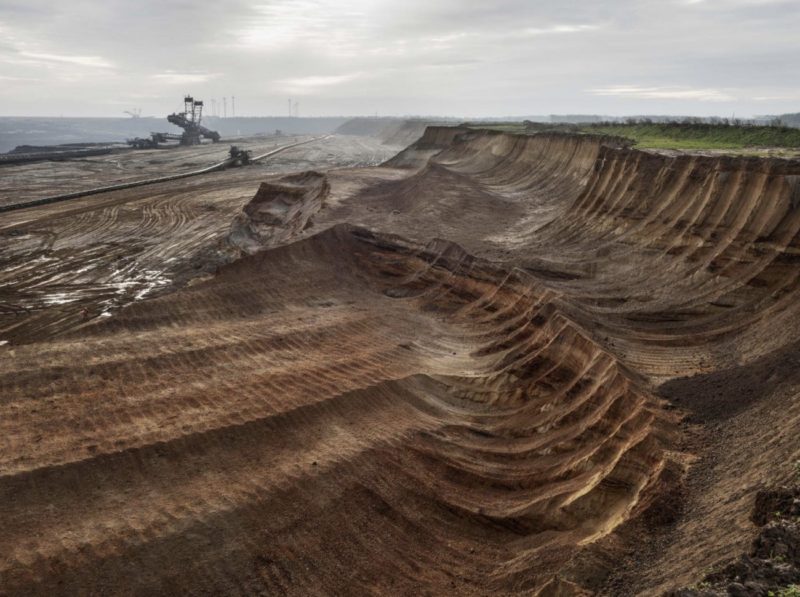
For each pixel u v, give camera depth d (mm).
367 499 14695
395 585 12578
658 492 12023
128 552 12102
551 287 25562
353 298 29109
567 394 17766
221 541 12789
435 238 32594
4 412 16828
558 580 10703
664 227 27734
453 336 25078
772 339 17375
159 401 17812
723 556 9133
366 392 19141
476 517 14477
